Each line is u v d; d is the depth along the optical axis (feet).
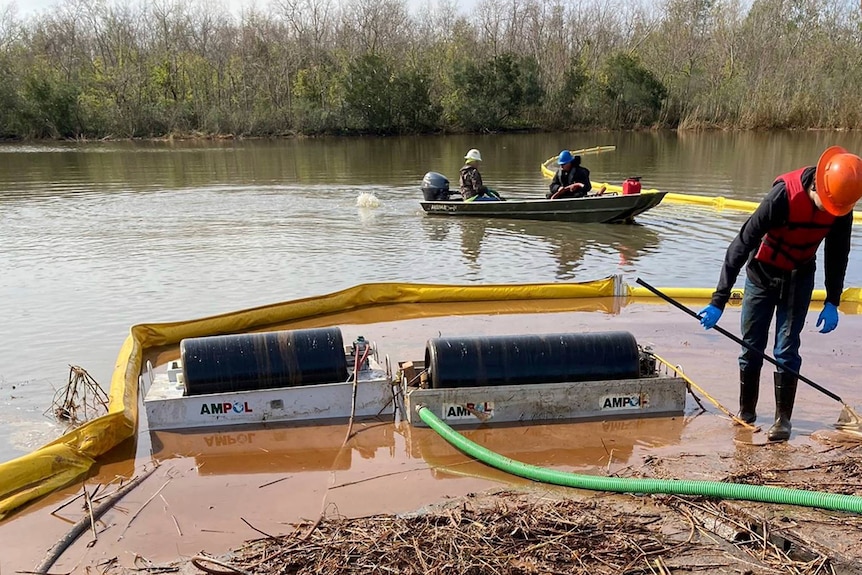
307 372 15.94
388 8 175.94
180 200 50.83
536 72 147.74
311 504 12.30
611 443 14.67
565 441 14.82
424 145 109.50
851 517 10.96
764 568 9.80
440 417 15.53
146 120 130.93
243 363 15.70
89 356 20.20
